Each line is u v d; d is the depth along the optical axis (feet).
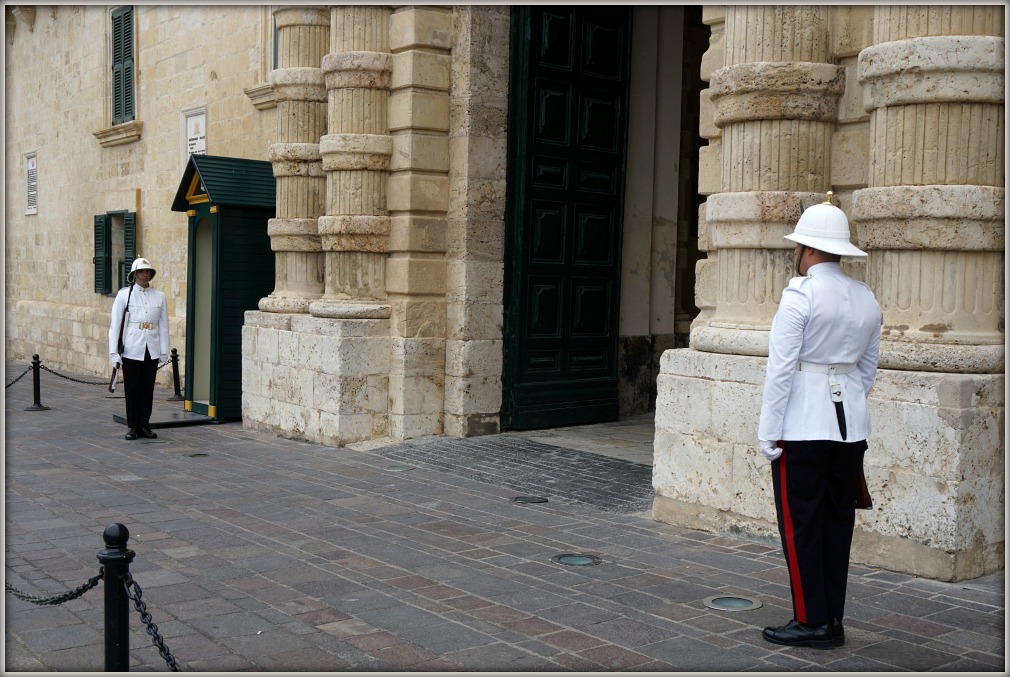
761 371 21.15
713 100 22.43
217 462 32.04
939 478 18.28
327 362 34.88
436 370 35.32
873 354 15.74
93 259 65.16
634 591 18.25
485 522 23.84
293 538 22.33
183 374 52.31
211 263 43.27
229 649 15.40
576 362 38.17
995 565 18.97
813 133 21.42
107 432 38.60
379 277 35.53
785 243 21.29
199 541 22.04
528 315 36.29
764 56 21.53
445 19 34.55
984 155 18.97
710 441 22.29
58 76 69.92
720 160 23.32
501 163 35.37
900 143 19.33
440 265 35.22
